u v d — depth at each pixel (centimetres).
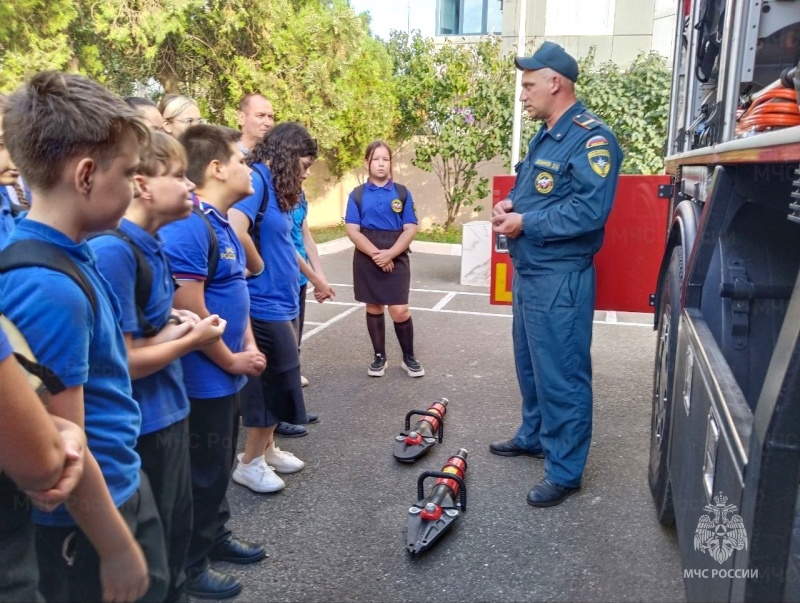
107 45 897
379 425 429
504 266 494
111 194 144
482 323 698
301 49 998
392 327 682
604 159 301
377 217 502
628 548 291
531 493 327
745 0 242
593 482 352
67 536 163
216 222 257
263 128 423
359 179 1393
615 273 445
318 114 1002
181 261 234
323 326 684
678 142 403
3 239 220
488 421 437
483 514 320
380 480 355
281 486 340
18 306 135
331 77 1051
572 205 304
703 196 288
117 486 161
